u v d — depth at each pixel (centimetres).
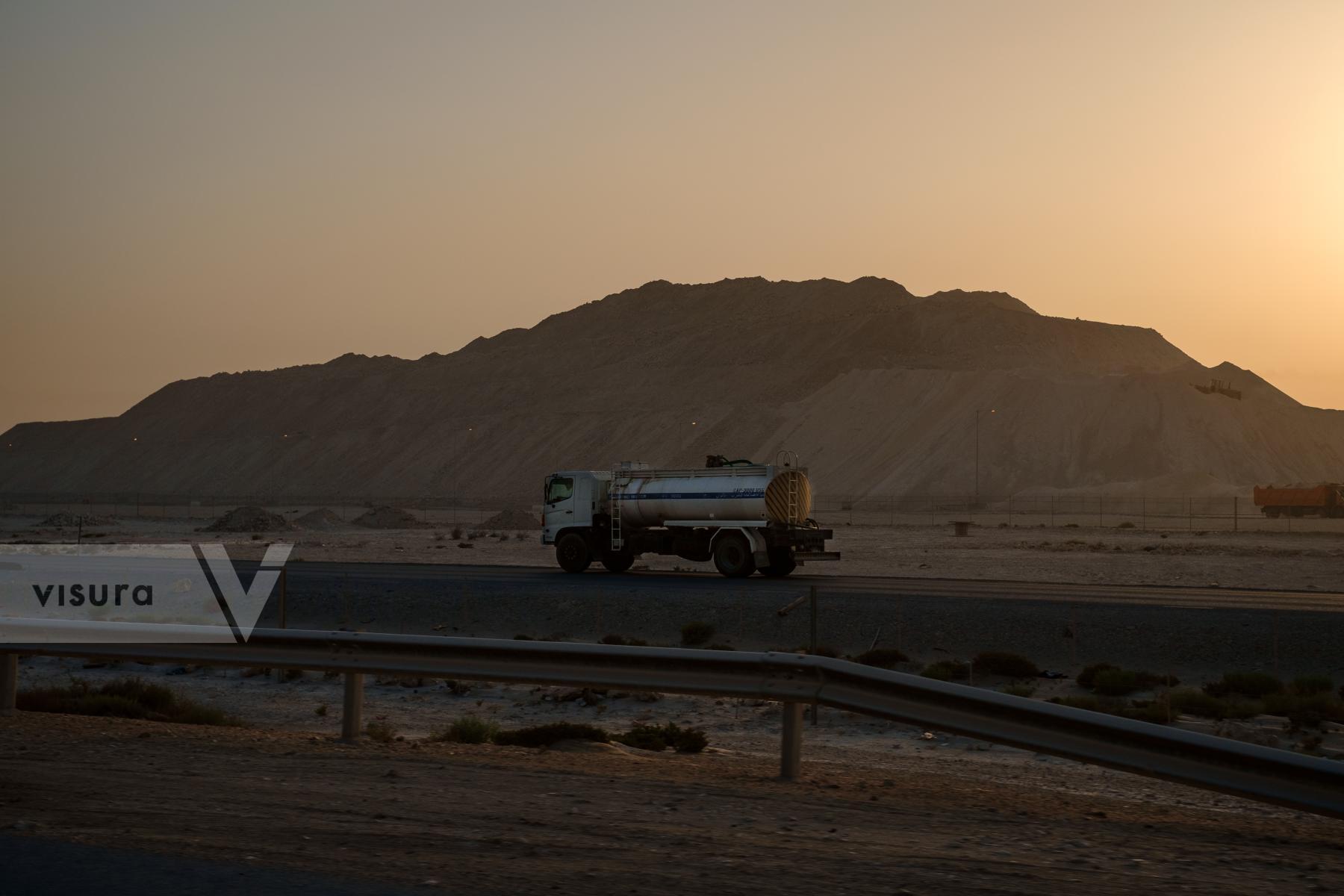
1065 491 14862
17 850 687
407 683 2508
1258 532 8769
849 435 18150
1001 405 17100
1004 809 901
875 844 744
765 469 4231
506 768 1010
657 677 1014
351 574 4466
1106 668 2575
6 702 1305
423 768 998
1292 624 2836
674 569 4906
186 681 2570
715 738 1848
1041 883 654
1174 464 15875
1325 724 2052
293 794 871
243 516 10519
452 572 4612
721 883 637
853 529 9438
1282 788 767
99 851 686
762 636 3106
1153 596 3475
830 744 1805
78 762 1003
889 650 2773
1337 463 17150
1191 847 777
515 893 611
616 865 672
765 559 4191
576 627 3359
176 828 751
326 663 1154
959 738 1875
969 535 8312
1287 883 676
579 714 2142
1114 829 832
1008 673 2644
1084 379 17788
